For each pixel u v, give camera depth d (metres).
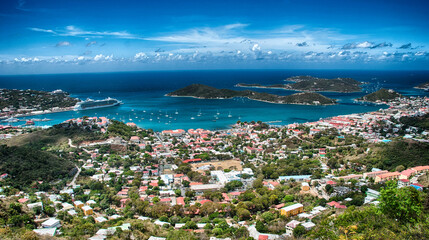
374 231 73.56
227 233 104.38
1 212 108.56
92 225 108.50
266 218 117.25
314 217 113.75
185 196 150.25
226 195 149.50
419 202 79.00
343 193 141.00
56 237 95.81
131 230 106.25
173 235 102.06
